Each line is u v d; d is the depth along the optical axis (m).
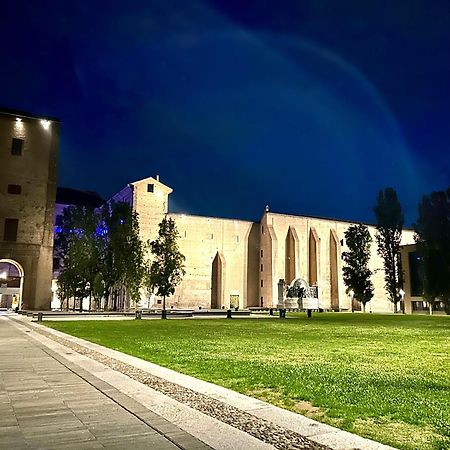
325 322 38.78
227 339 21.03
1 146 51.50
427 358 14.35
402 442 6.00
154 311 62.03
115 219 58.59
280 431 6.17
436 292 60.66
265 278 87.12
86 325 31.70
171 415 6.91
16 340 19.09
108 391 8.59
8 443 5.54
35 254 51.06
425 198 62.84
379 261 94.81
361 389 9.42
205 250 83.62
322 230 93.44
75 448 5.37
